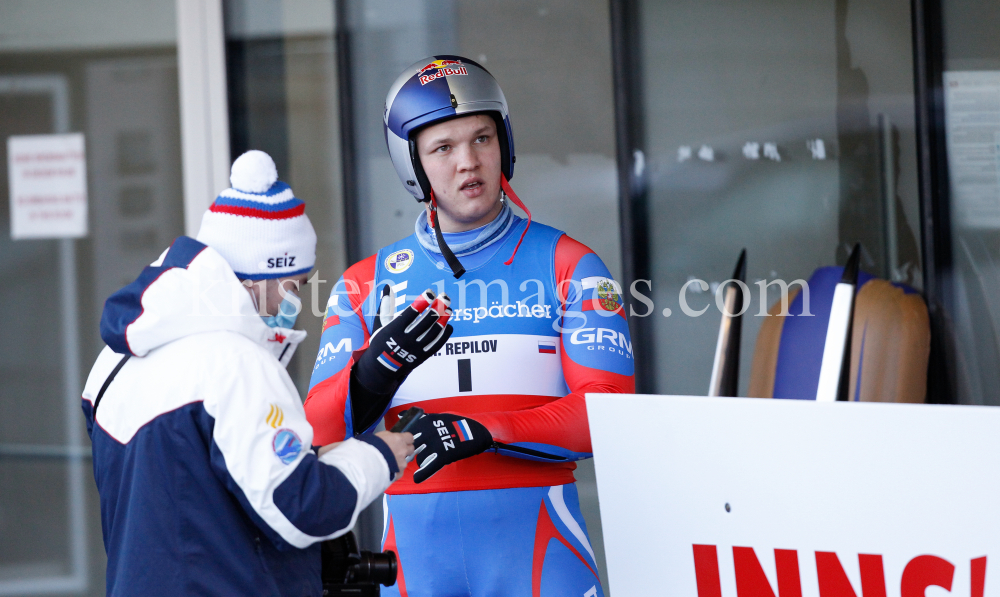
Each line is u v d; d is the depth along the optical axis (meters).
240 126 9.27
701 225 8.95
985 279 8.62
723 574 3.50
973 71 8.54
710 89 8.85
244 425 3.47
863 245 8.77
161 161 9.36
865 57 8.66
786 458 3.33
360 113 9.16
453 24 9.02
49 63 9.39
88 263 9.52
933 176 8.64
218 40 9.13
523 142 9.08
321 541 3.96
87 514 9.64
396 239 9.23
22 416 9.65
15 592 9.70
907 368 8.09
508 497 4.76
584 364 4.82
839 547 3.27
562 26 8.95
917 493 3.11
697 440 3.49
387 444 3.95
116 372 3.87
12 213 9.54
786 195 8.84
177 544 3.56
